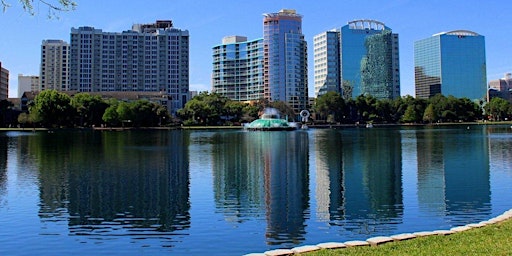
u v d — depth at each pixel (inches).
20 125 7839.6
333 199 1304.1
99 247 888.9
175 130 7568.9
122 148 3184.1
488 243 681.0
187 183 1576.0
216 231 989.2
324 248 701.9
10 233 979.3
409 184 1536.7
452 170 1867.6
